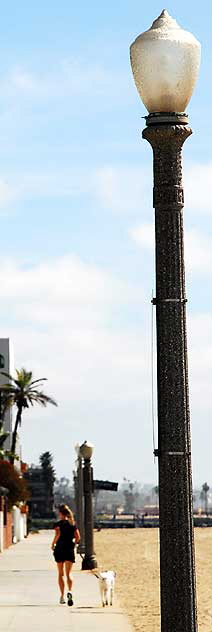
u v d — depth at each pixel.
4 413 83.69
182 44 7.32
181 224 7.59
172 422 7.46
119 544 76.31
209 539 79.94
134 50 7.41
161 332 7.53
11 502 61.69
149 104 7.54
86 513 36.09
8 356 82.19
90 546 36.19
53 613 21.92
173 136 7.54
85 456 36.12
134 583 34.84
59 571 24.00
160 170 7.61
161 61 7.32
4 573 35.16
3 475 61.19
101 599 24.23
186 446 7.46
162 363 7.52
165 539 7.41
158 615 22.56
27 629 19.09
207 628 20.86
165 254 7.56
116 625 19.78
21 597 25.66
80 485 48.97
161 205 7.59
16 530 71.50
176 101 7.50
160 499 7.46
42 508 159.12
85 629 19.14
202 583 35.31
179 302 7.53
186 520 7.41
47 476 160.00
